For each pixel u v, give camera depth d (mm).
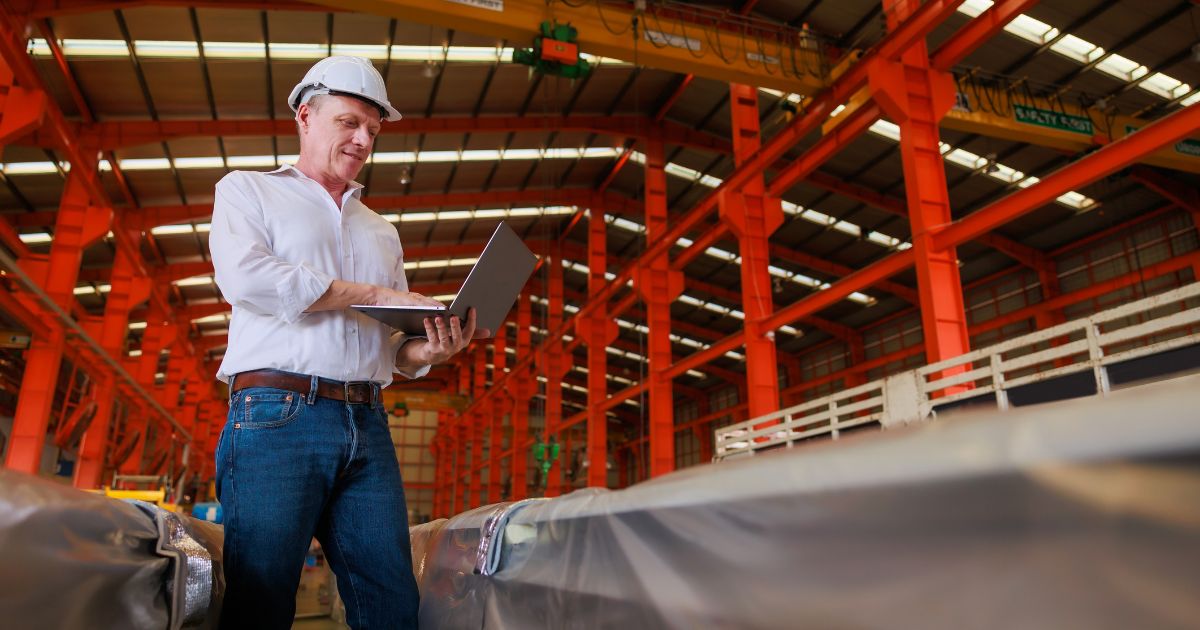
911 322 34781
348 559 2014
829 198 27750
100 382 21812
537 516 1514
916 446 533
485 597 1786
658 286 23375
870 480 558
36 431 16875
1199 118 10117
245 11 17797
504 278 2115
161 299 29891
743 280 18422
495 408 42125
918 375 11102
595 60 22562
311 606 5902
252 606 1746
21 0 15172
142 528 1216
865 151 24484
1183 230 24094
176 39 18500
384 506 2000
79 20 17125
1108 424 411
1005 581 457
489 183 30078
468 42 20578
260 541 1781
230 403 1938
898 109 13516
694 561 818
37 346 17500
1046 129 17594
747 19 17094
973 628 474
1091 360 8719
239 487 1831
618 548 1038
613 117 25750
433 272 39125
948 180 25172
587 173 30500
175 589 1243
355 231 2213
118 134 20953
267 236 2033
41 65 18547
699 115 25391
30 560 868
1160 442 374
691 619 814
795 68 15711
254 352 1923
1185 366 7754
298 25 18719
